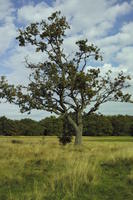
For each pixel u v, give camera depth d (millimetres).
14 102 37906
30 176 12688
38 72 38969
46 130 117062
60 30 38938
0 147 26219
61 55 39531
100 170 13656
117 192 10328
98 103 39938
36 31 39406
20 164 15062
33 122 124438
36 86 38094
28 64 39094
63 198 9398
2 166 14359
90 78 37719
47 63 39625
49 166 14992
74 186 10469
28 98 37406
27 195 9492
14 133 123375
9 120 124812
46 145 32438
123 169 14430
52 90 38188
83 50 39406
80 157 18141
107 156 17906
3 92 37219
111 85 40062
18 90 37781
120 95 39688
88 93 37938
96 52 39844
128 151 19141
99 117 42219
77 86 37781
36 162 16203
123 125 130000
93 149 27031
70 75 38219
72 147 30266
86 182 11242
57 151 21266
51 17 39438
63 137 42125
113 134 129000
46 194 9758
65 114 39156
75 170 12055
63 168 13766
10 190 10312
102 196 9883
